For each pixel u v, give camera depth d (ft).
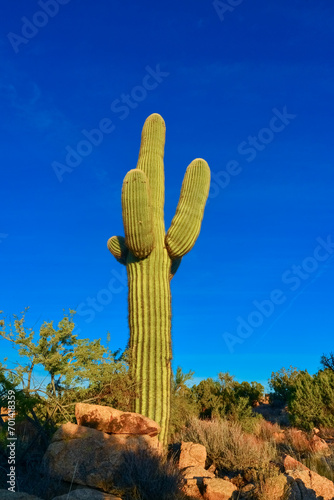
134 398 25.23
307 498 19.92
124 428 20.48
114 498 15.78
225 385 58.54
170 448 25.99
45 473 17.72
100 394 25.12
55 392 24.02
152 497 16.89
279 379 59.93
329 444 31.78
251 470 21.30
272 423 46.01
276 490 19.21
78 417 21.20
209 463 24.79
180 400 35.65
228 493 18.88
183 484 18.95
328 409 41.19
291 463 23.71
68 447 18.56
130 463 17.95
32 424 22.50
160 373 25.84
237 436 26.21
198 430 27.94
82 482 17.42
